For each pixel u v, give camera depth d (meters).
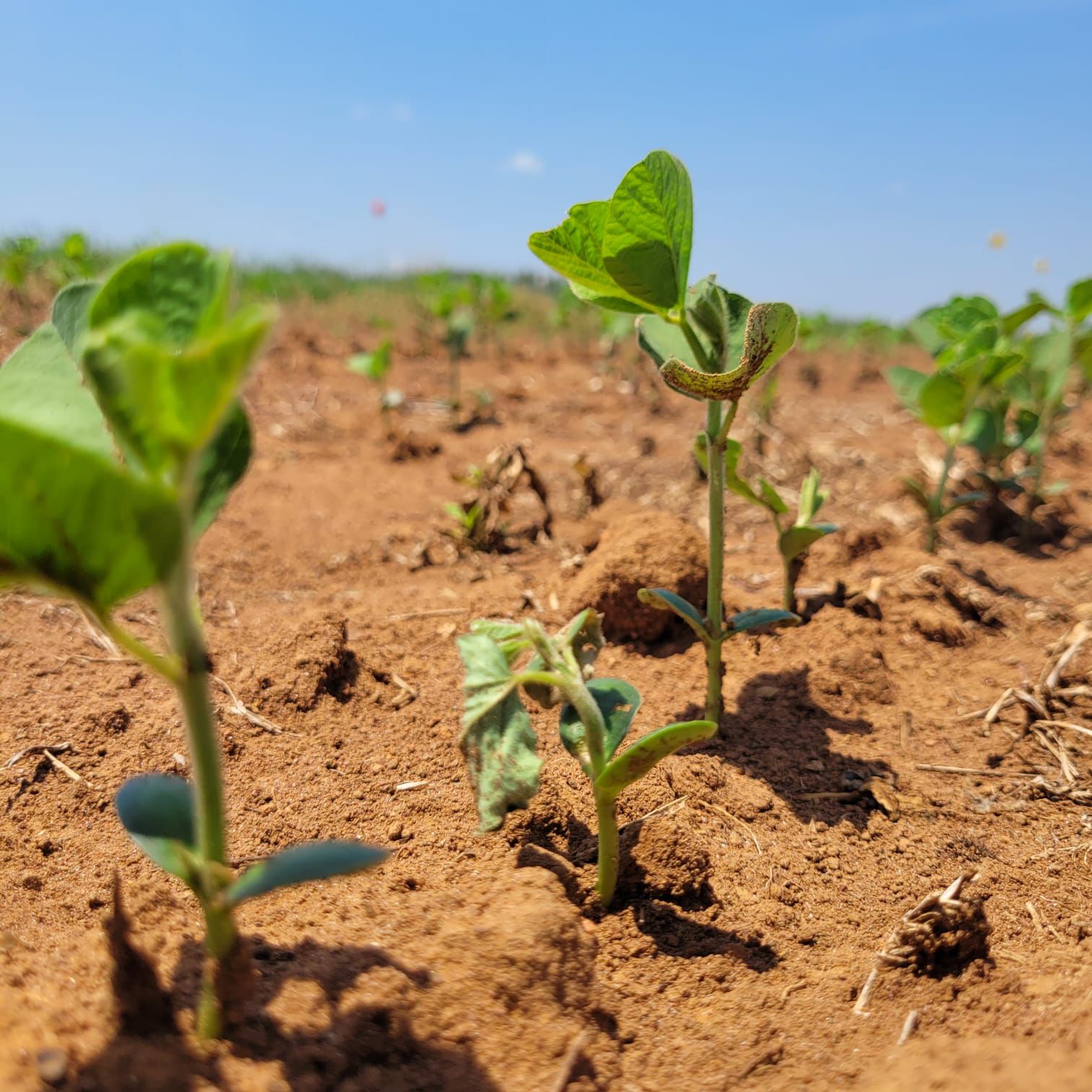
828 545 4.32
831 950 2.09
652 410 8.92
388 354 7.11
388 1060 1.56
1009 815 2.62
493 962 1.72
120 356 1.10
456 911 1.89
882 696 3.18
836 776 2.76
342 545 4.85
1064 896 2.29
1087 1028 1.71
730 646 3.48
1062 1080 1.52
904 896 2.28
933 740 2.97
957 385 4.04
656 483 6.14
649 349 2.62
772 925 2.15
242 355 1.05
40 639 3.29
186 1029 1.49
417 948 1.78
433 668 3.31
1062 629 3.67
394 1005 1.62
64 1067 1.37
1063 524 4.99
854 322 20.17
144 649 1.27
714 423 2.56
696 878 2.19
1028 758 2.87
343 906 1.96
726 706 3.09
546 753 2.71
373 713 2.97
